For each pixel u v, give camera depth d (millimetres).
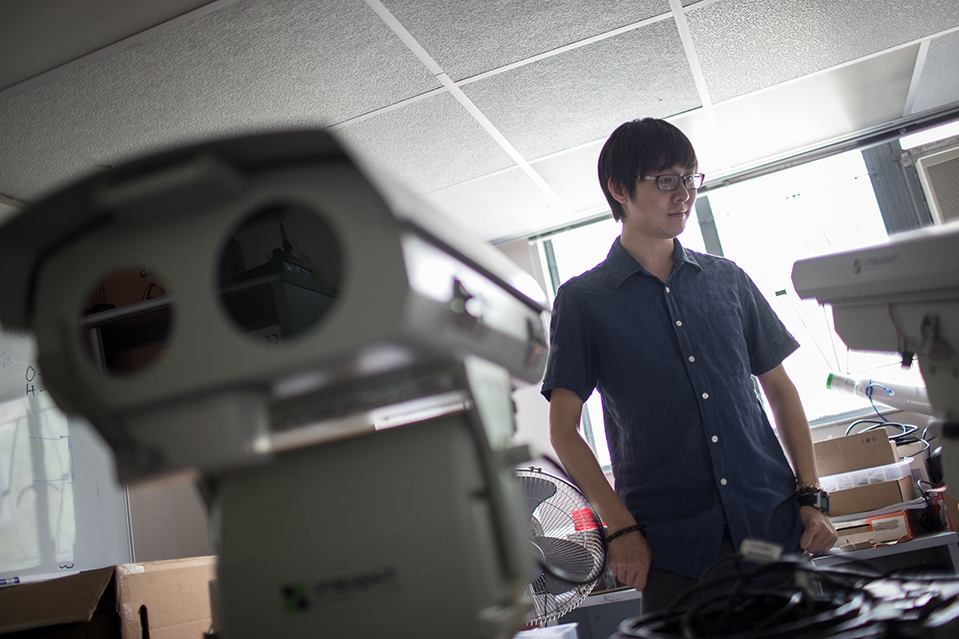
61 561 2346
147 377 429
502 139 2781
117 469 462
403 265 381
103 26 1815
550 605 1193
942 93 2945
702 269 1256
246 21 1884
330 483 466
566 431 1163
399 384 478
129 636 1297
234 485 488
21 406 2305
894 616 459
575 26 2150
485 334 483
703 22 2225
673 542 1078
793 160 3363
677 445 1141
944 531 2240
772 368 1266
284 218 710
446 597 426
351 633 437
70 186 422
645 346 1188
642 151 1201
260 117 2346
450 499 440
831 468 2416
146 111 2205
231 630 458
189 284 427
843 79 2715
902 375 2832
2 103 2051
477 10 2004
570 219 3666
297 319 635
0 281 471
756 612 526
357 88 2287
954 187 2986
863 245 608
